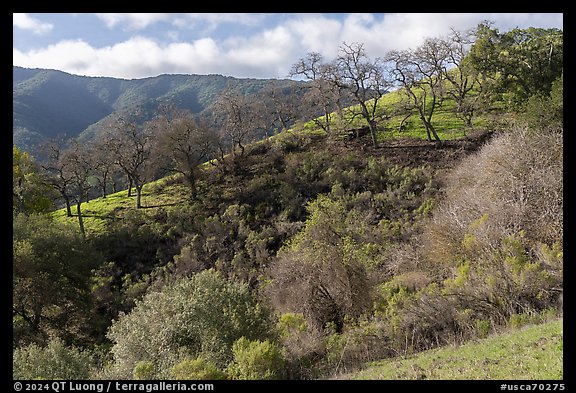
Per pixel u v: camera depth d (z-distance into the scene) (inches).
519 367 322.0
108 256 1467.8
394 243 1049.5
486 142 1466.5
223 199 1697.8
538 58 1765.5
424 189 1416.1
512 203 753.0
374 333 589.0
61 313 1180.5
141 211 1721.2
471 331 495.5
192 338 562.6
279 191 1632.6
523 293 518.6
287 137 2097.7
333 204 822.5
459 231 781.3
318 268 771.4
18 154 1620.3
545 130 1002.7
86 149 2044.8
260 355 483.5
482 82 1870.1
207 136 1863.9
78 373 586.9
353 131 2037.4
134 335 567.8
